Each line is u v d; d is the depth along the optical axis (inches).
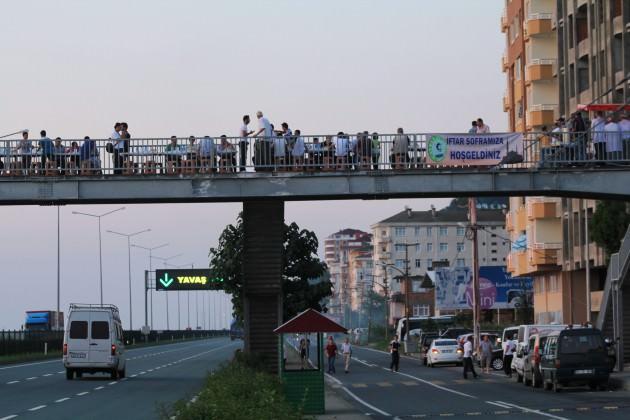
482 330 5506.9
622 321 2797.7
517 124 5216.5
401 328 6889.8
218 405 907.4
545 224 4685.0
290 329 1742.1
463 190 2182.6
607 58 3811.5
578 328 2317.9
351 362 4702.3
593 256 4153.5
